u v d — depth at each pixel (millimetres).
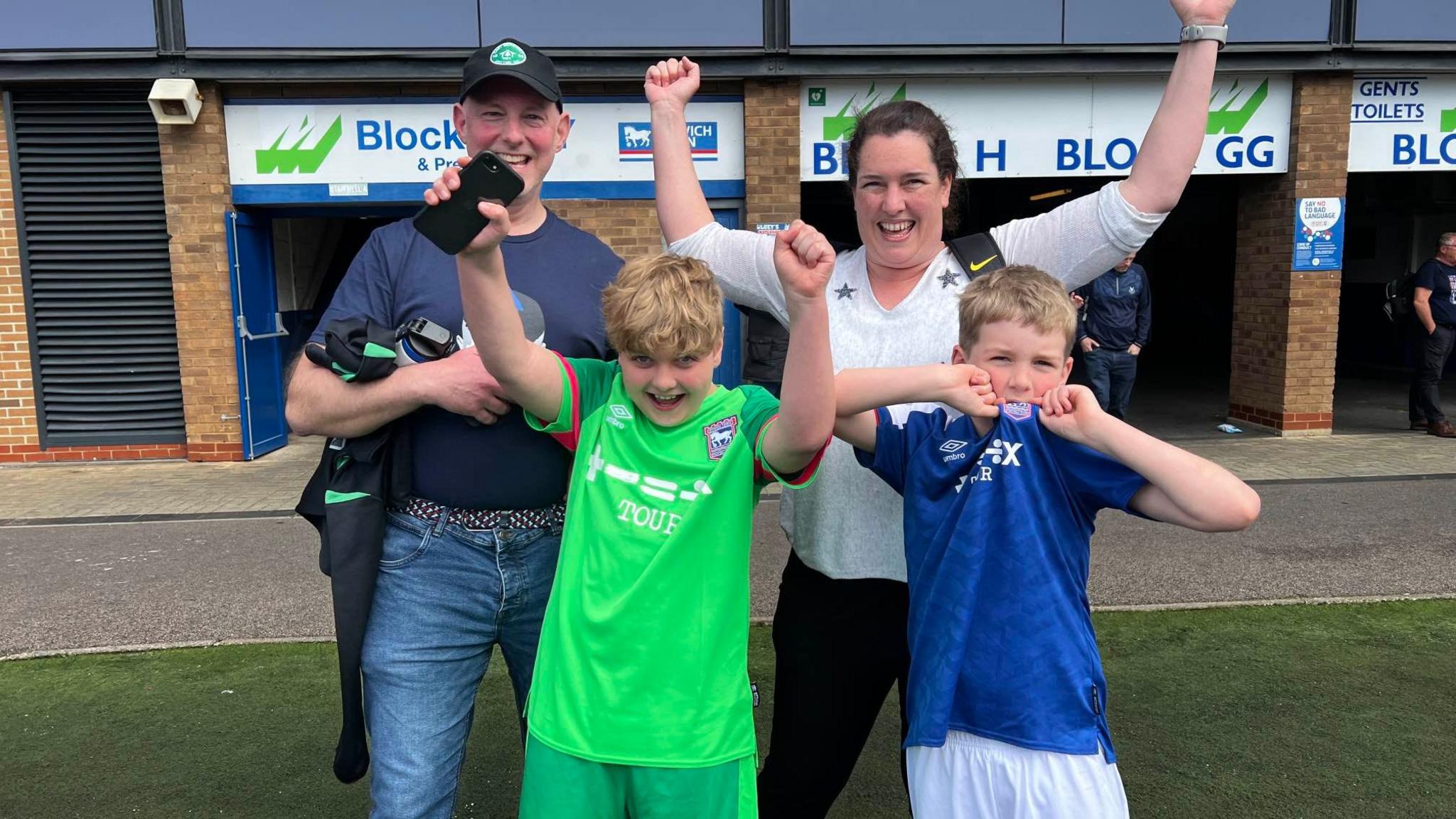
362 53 7727
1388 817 2773
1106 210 2053
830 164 8336
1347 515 6023
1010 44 8125
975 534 1848
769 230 8266
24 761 3168
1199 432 9156
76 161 7891
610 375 2023
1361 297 15172
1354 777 2990
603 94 8141
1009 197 15414
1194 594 4652
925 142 2018
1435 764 3057
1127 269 8227
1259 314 9148
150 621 4418
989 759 1827
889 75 8195
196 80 7734
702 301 1749
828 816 2865
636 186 8250
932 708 1870
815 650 2133
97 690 3705
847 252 2314
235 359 8070
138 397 8195
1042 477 1840
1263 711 3443
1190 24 2004
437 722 2033
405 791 1957
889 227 2078
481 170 1602
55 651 4082
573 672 1821
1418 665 3801
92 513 6406
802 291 1582
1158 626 4270
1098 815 1771
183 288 7969
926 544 1915
